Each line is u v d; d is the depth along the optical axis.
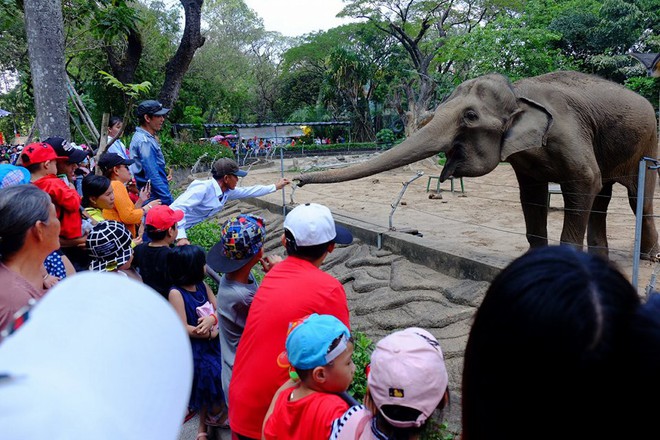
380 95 43.88
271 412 2.31
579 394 0.96
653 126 6.36
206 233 7.46
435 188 15.68
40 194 2.49
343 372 2.12
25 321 0.81
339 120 44.94
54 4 6.31
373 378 1.75
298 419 2.12
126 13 9.16
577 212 5.65
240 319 3.28
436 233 8.93
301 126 42.22
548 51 24.78
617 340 0.94
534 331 0.97
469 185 16.28
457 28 45.00
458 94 5.70
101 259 3.51
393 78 43.28
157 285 3.98
